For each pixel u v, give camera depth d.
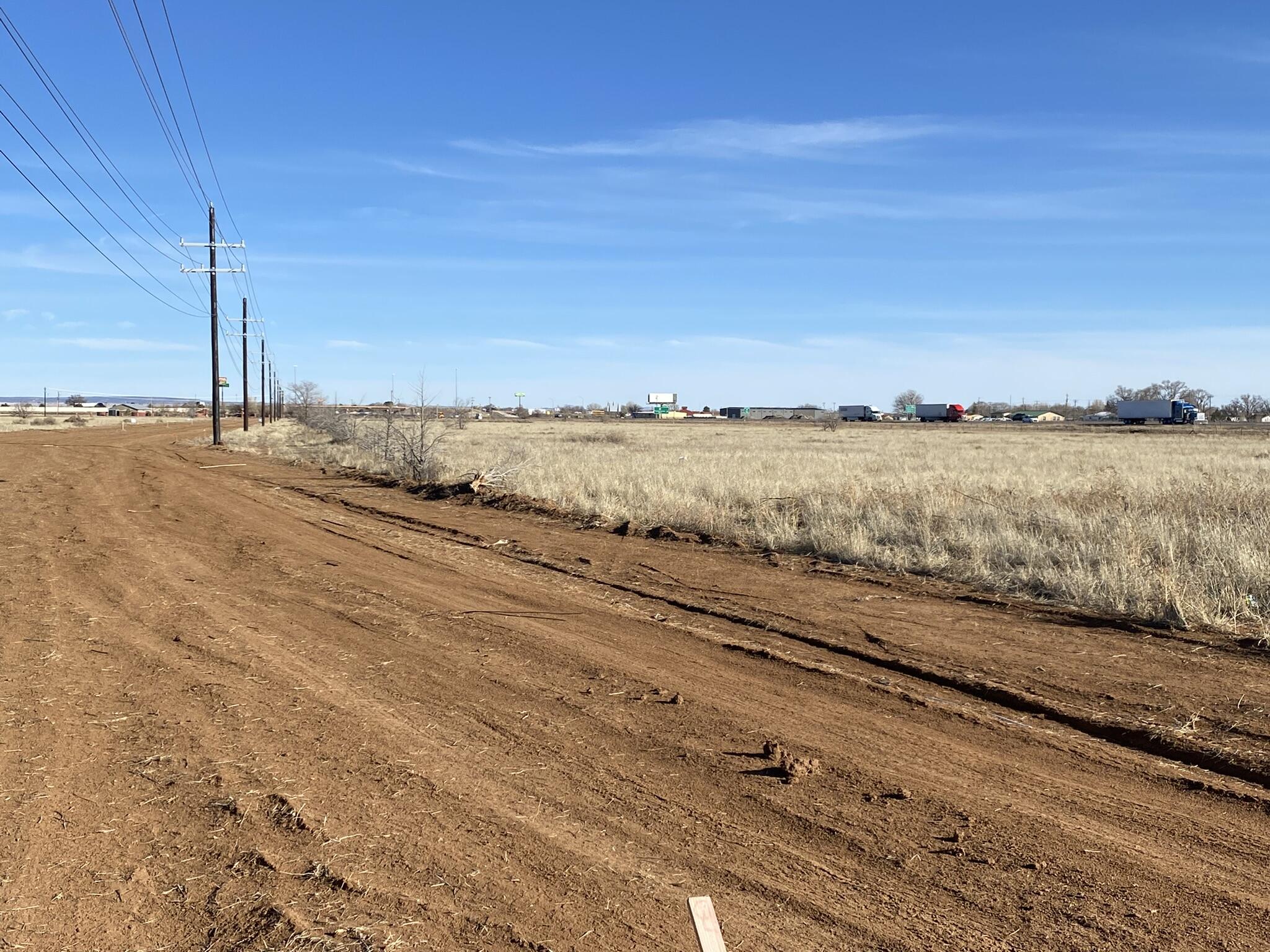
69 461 34.66
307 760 6.02
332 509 21.19
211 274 50.22
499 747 6.28
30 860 4.70
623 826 5.11
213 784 5.63
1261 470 29.89
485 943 3.96
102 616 10.04
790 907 4.29
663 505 18.66
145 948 3.94
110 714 6.89
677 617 10.31
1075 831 5.07
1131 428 115.25
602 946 3.94
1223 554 11.65
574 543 15.76
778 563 13.66
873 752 6.22
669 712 7.03
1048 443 62.38
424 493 24.19
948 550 13.93
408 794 5.51
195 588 11.66
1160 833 5.04
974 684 7.67
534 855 4.77
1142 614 9.98
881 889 4.46
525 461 27.70
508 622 9.94
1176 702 7.16
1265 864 4.68
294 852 4.78
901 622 9.92
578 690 7.55
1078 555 12.22
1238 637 9.08
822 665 8.28
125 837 4.95
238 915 4.19
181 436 61.81
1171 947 3.95
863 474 28.34
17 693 7.36
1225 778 5.83
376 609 10.54
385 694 7.44
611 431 84.50
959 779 5.78
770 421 154.75
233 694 7.40
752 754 6.18
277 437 61.72
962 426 120.94
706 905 3.01
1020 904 4.30
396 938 4.00
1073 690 7.49
